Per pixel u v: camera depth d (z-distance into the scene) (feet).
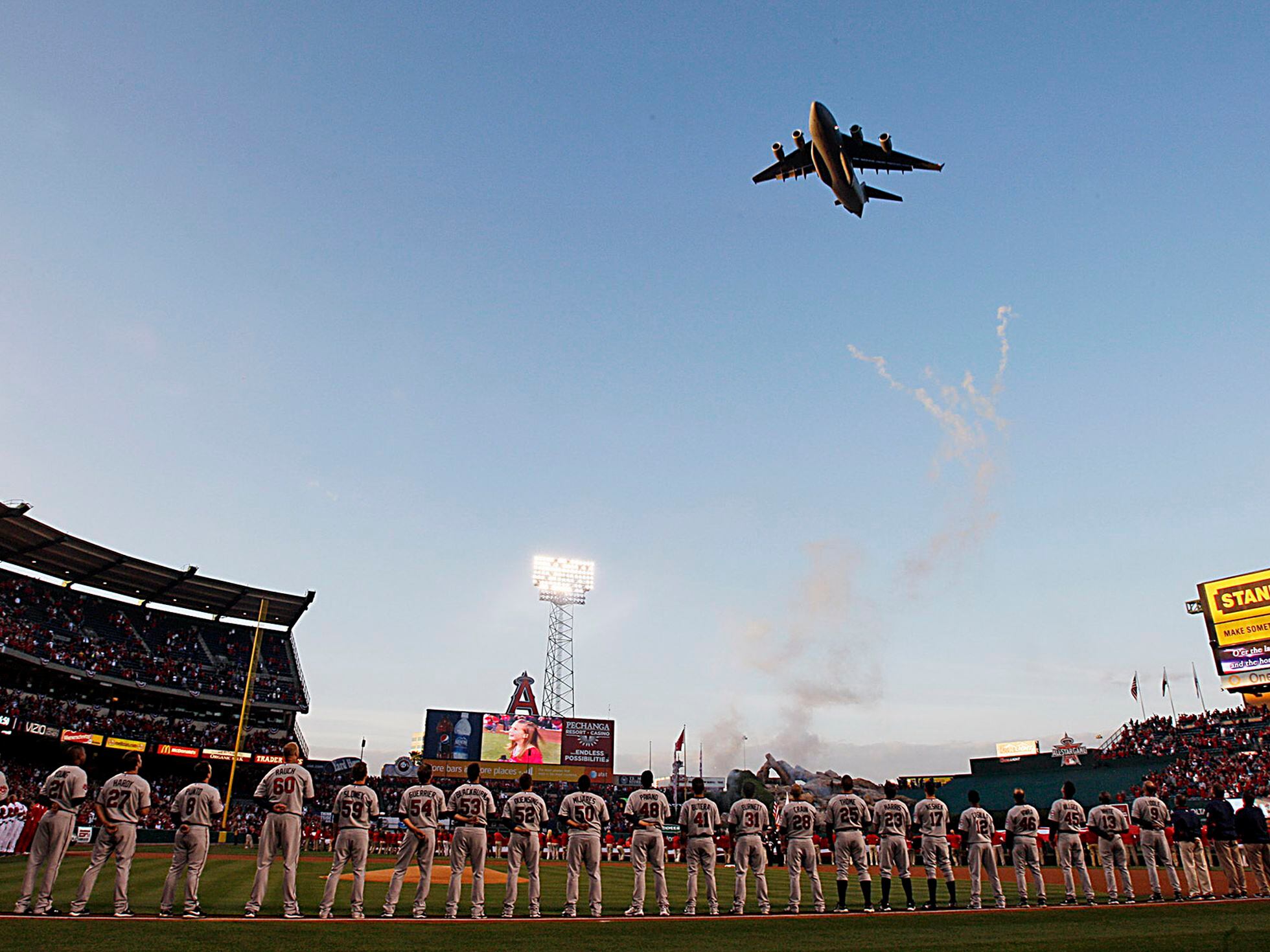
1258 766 173.58
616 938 35.73
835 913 49.39
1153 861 56.13
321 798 189.47
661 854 48.49
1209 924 40.75
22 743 163.43
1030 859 54.60
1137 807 57.16
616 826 185.16
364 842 42.47
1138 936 36.78
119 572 188.96
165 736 187.83
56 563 181.57
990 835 54.80
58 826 39.14
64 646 174.91
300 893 58.49
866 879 52.13
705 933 38.01
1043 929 39.81
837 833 52.37
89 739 162.81
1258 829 56.75
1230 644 178.09
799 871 50.98
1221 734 198.39
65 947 28.66
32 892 39.50
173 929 33.76
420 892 43.32
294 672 226.99
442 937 34.42
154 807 167.94
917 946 34.06
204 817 40.86
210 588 201.46
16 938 30.12
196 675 201.05
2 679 165.07
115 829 39.50
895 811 53.62
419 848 43.91
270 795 41.50
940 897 64.34
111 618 203.41
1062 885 76.07
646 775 50.57
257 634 194.90
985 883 79.66
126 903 39.58
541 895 64.08
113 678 175.94
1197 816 59.31
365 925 37.76
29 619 177.27
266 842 41.14
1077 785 208.85
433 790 44.45
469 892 64.69
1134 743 213.05
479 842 44.01
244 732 205.77
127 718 186.39
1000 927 41.16
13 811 91.66
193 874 40.22
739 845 49.98
